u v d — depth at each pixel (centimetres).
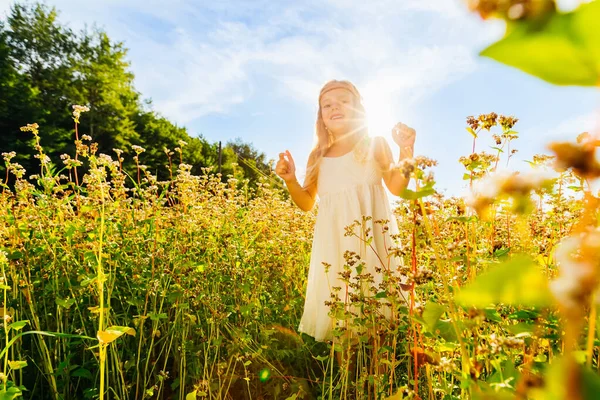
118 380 203
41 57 2705
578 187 130
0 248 226
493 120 144
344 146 290
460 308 96
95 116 2569
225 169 3039
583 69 17
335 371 241
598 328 73
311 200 310
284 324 288
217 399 197
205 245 272
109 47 2978
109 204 270
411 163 80
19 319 221
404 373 211
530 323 104
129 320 226
